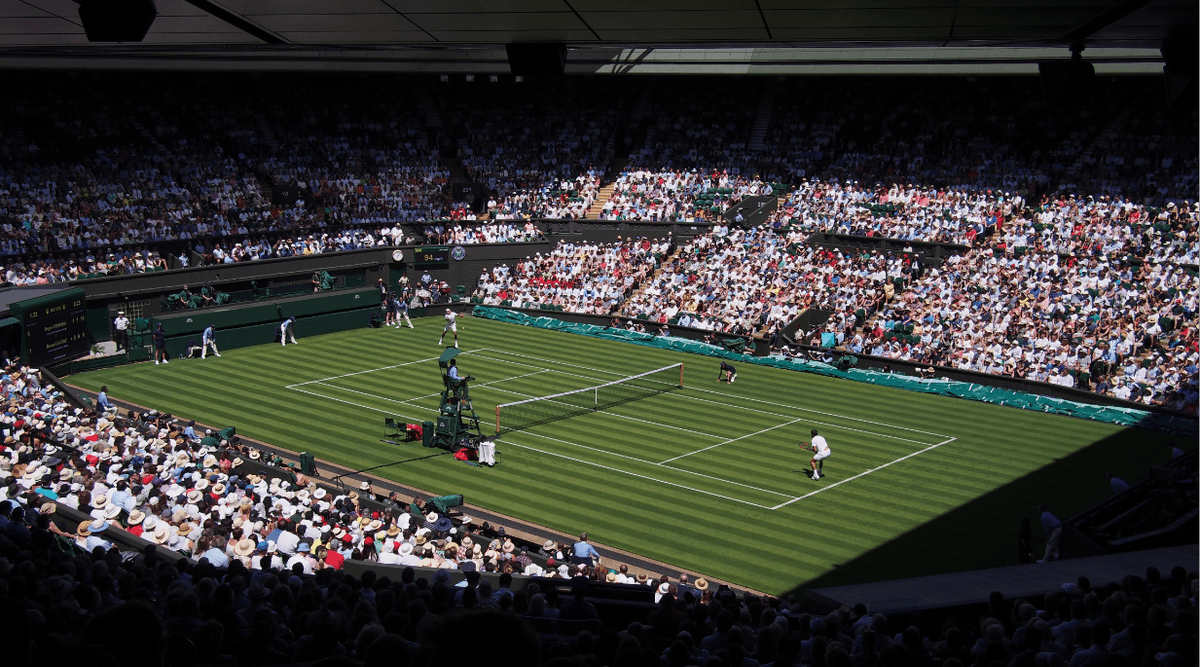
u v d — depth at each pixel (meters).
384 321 68.62
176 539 24.22
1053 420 48.09
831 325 59.06
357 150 79.88
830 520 35.22
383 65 62.72
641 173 80.81
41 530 18.92
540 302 69.69
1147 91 70.81
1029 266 61.19
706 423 46.53
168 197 68.44
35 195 63.41
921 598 18.91
